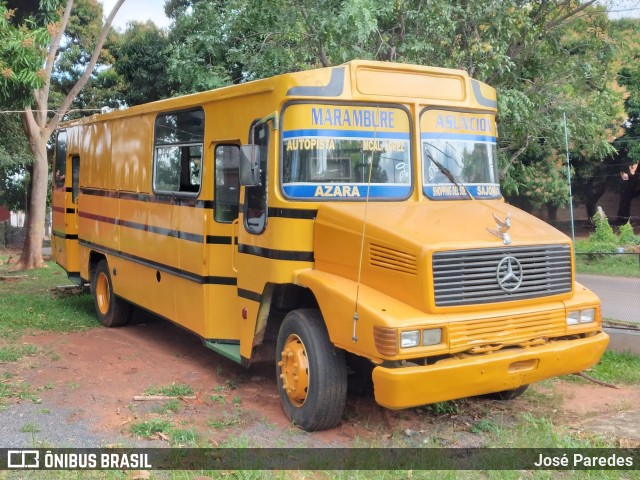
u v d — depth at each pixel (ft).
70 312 34.55
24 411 18.98
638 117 87.97
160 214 25.27
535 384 22.22
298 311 18.40
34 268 56.34
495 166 20.97
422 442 16.85
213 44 36.01
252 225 19.98
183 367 24.12
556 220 102.73
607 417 19.02
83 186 34.27
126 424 18.08
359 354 15.76
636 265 61.46
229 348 21.50
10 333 29.19
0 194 93.81
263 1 32.27
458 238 15.99
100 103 84.33
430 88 19.81
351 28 29.07
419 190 19.04
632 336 24.91
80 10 80.94
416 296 15.52
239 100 20.66
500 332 16.12
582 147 50.44
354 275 17.10
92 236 32.89
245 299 20.20
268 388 21.59
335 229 17.61
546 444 16.43
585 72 42.11
